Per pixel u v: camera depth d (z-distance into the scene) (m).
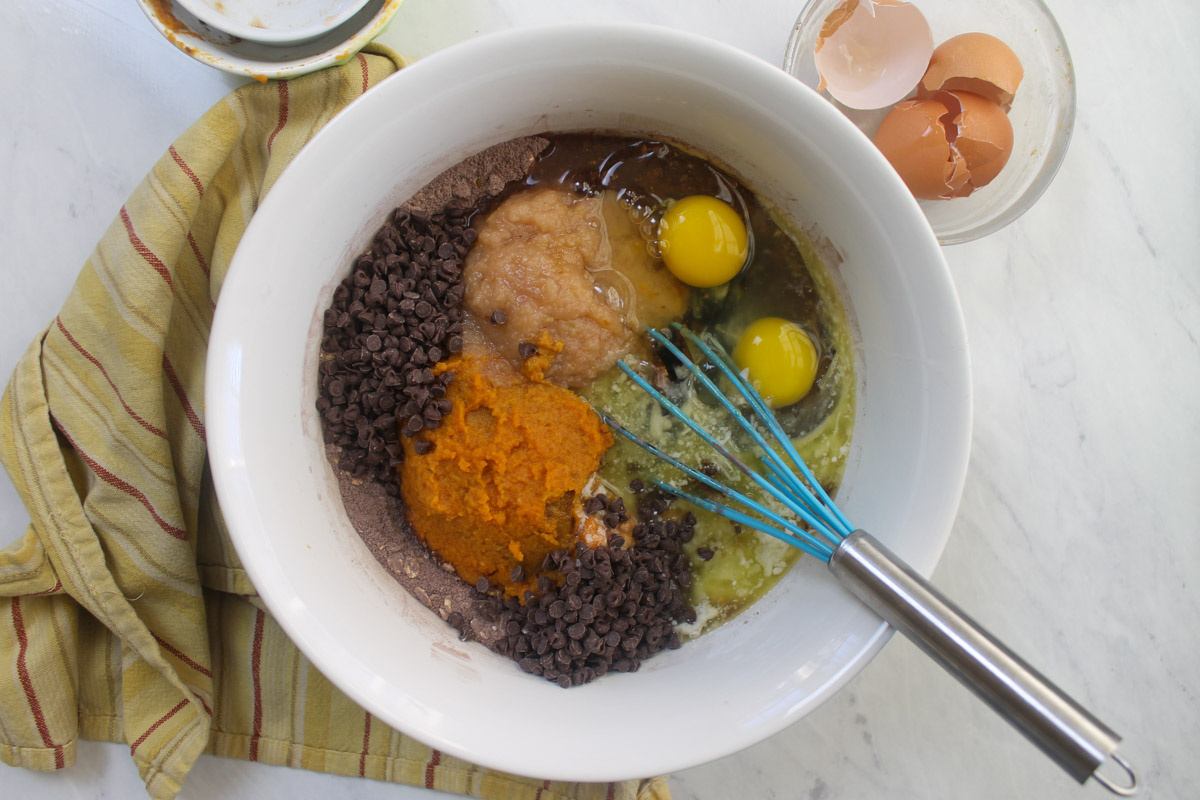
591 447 0.48
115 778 0.52
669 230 0.49
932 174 0.51
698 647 0.48
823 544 0.45
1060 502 0.54
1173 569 0.54
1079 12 0.55
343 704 0.52
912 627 0.41
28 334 0.51
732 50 0.42
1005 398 0.54
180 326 0.49
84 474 0.48
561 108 0.46
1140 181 0.55
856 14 0.52
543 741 0.44
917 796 0.54
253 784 0.52
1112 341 0.54
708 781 0.54
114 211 0.51
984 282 0.54
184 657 0.50
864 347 0.47
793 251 0.49
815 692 0.44
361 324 0.47
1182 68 0.55
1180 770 0.54
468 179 0.48
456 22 0.52
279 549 0.43
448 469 0.47
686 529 0.49
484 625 0.48
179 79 0.51
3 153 0.51
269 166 0.48
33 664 0.49
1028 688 0.38
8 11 0.50
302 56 0.49
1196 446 0.54
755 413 0.50
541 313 0.48
